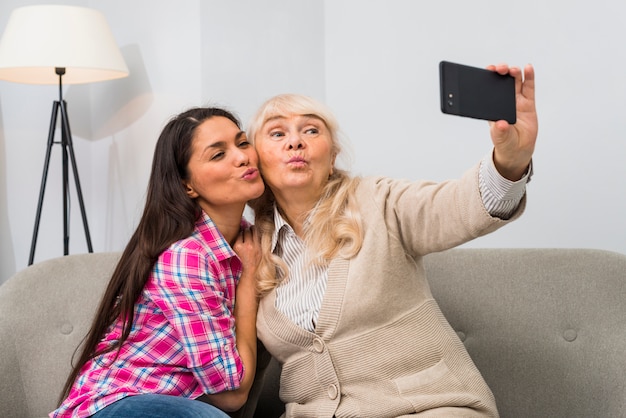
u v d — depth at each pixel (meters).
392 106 2.93
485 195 1.32
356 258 1.53
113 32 3.32
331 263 1.55
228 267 1.65
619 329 1.77
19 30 2.83
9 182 3.33
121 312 1.58
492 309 1.88
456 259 1.94
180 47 3.00
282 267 1.64
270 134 1.63
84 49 2.82
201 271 1.55
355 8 3.05
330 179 1.66
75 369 1.59
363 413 1.47
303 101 1.62
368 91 3.01
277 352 1.62
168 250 1.57
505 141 1.25
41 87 3.38
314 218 1.59
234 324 1.62
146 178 3.16
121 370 1.55
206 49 2.93
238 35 3.02
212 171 1.59
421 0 2.81
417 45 2.83
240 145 1.62
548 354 1.82
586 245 2.40
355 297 1.50
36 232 3.00
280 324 1.59
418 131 2.85
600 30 2.35
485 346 1.87
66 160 3.04
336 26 3.13
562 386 1.79
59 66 2.83
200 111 1.66
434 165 2.80
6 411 1.74
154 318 1.58
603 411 1.73
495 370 1.85
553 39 2.45
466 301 1.90
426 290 1.59
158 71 3.10
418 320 1.53
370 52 3.00
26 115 3.36
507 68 1.25
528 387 1.82
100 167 3.40
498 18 2.58
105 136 3.37
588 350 1.79
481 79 1.24
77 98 3.43
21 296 1.86
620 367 1.74
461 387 1.50
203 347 1.52
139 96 3.19
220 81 2.96
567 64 2.42
